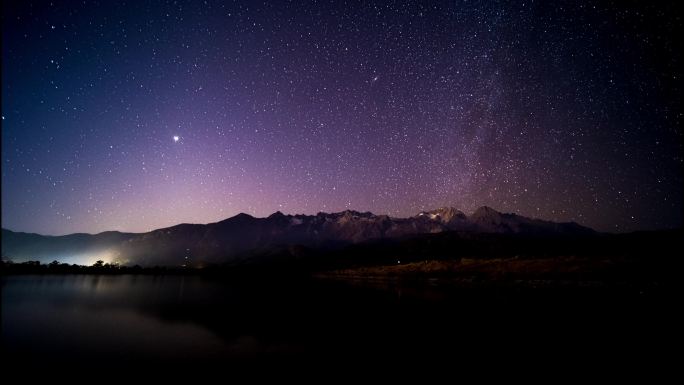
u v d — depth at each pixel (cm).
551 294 3984
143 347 1630
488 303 3453
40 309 2678
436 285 6106
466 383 1200
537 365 1401
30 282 5253
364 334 1991
